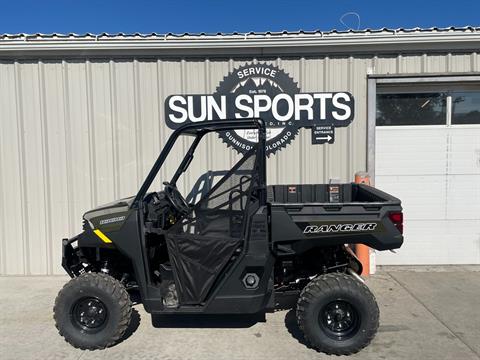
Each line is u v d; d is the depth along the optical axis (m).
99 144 5.48
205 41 5.23
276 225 3.31
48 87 5.42
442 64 5.35
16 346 3.49
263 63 5.38
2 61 5.39
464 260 5.69
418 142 5.60
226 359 3.25
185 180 5.47
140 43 5.25
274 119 5.43
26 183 5.50
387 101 5.59
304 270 3.72
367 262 5.14
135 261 3.41
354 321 3.29
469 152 5.59
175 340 3.58
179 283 3.44
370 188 4.16
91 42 5.23
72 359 3.27
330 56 5.37
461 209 5.64
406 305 4.26
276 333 3.70
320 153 5.47
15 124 5.46
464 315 4.00
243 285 3.36
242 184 3.48
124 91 5.42
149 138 5.47
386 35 5.20
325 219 3.31
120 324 3.37
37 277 5.45
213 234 3.49
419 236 5.68
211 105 5.42
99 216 3.54
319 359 3.23
